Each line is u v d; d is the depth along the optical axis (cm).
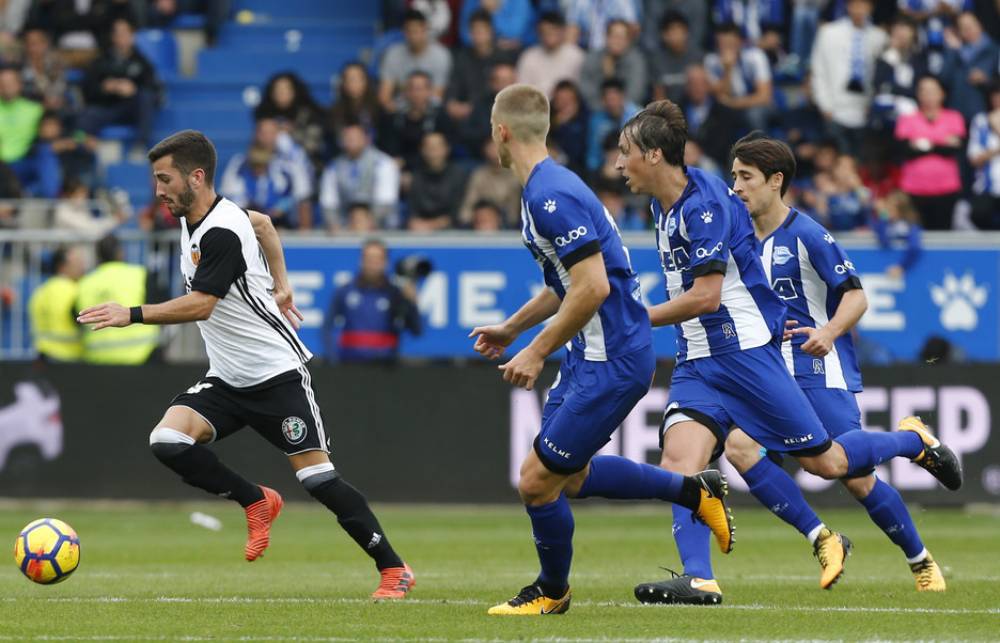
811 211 5466
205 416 2584
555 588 2338
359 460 5119
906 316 5125
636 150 2494
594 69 6116
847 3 6256
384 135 6050
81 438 5194
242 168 5775
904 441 2809
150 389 5175
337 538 4297
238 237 2503
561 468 2234
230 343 2564
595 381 2208
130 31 6775
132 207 6588
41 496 5191
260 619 2259
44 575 2580
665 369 5044
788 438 2603
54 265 5294
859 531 4494
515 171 2203
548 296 2309
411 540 4197
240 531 4475
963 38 6269
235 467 5184
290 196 5772
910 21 6003
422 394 5119
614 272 2195
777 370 2603
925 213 5753
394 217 5750
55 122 6344
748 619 2284
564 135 5825
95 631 2114
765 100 6103
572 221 2117
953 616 2353
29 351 5366
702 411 2603
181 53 7475
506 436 5109
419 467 5106
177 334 5341
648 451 5044
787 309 2880
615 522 4869
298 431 2581
